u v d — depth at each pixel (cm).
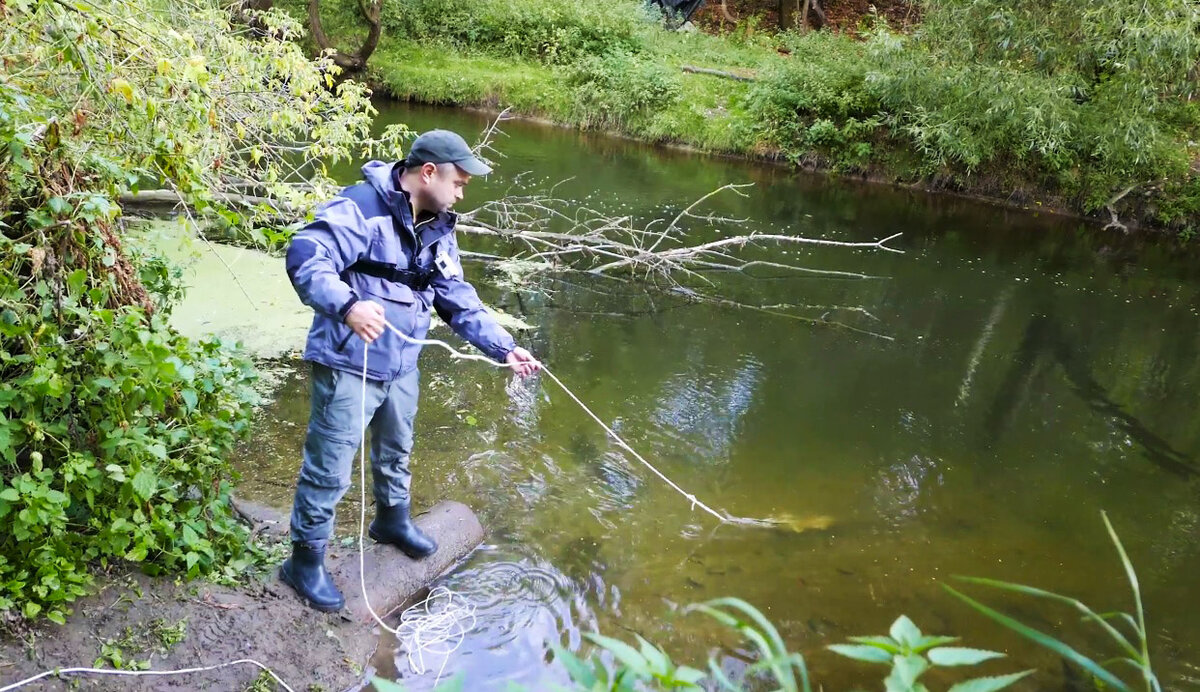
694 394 524
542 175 1083
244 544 305
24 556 248
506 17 1645
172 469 283
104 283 274
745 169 1235
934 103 1151
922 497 433
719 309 690
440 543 333
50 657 236
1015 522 418
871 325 680
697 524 385
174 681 244
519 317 632
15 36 310
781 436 482
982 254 910
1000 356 639
